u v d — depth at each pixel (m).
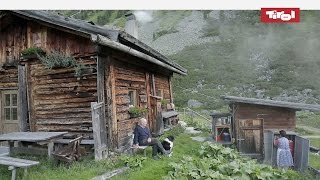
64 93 9.66
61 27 9.14
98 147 8.25
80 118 9.44
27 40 10.11
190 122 19.88
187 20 88.81
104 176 7.01
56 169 7.51
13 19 10.20
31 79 10.05
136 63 11.31
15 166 6.47
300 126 24.22
